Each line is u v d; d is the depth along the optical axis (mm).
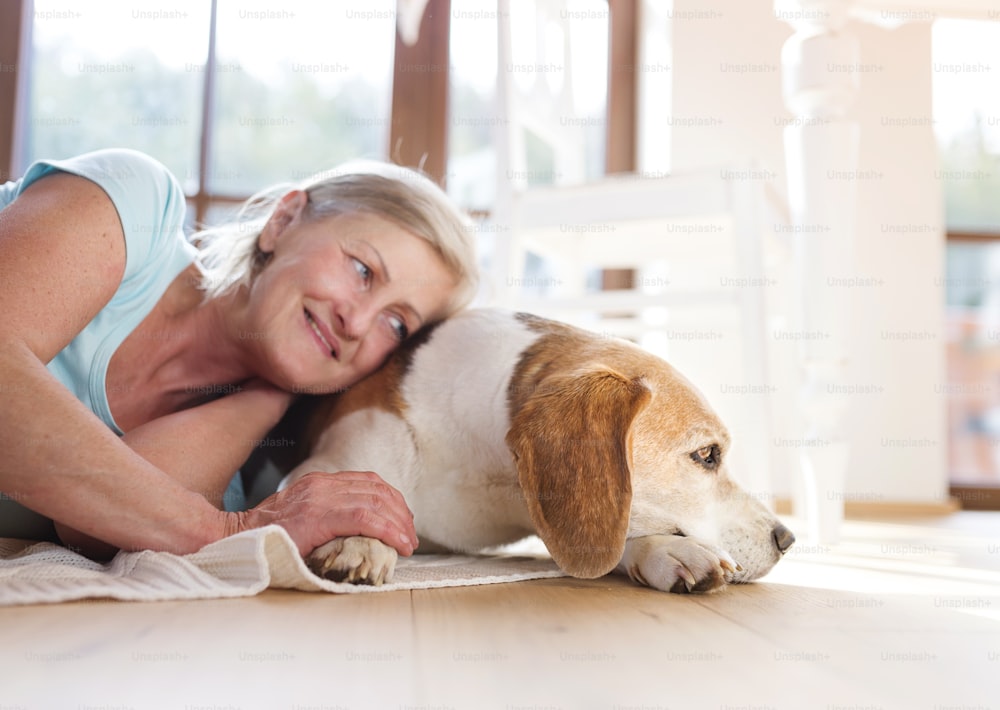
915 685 706
